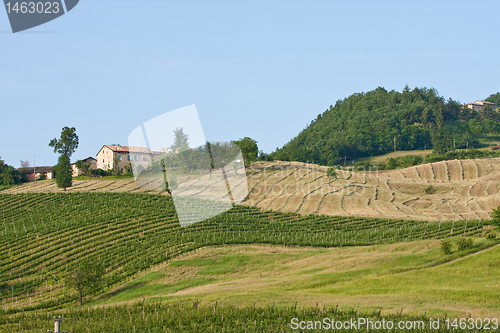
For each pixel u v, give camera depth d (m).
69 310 34.50
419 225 60.38
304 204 78.00
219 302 32.78
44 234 61.06
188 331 28.52
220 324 29.41
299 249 53.09
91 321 31.30
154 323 29.67
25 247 56.88
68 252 53.81
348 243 54.66
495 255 40.41
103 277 45.69
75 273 39.66
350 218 68.25
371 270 40.38
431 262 41.31
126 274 45.81
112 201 73.06
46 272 49.22
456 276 37.38
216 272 44.03
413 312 29.50
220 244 53.47
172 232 57.69
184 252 50.81
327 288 36.66
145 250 52.50
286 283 38.34
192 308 32.03
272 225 63.56
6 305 41.06
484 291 33.28
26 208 74.31
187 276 43.44
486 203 78.00
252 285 38.38
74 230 61.28
